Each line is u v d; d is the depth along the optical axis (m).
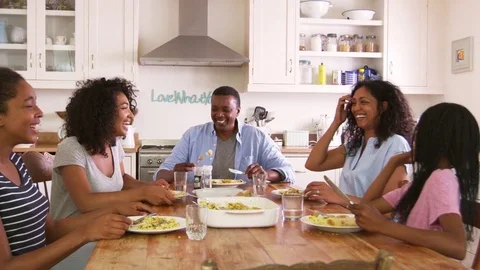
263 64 4.79
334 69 5.16
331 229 1.63
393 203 1.84
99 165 2.26
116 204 2.08
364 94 2.44
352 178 2.47
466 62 4.58
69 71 4.62
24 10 4.58
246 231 1.67
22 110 1.53
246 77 4.89
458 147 1.57
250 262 1.31
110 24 4.65
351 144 2.62
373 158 2.41
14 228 1.53
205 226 1.55
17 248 1.54
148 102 5.01
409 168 2.24
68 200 2.18
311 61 5.12
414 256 1.35
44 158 2.49
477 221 1.57
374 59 5.14
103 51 4.64
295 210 1.86
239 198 1.95
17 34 4.59
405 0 4.93
